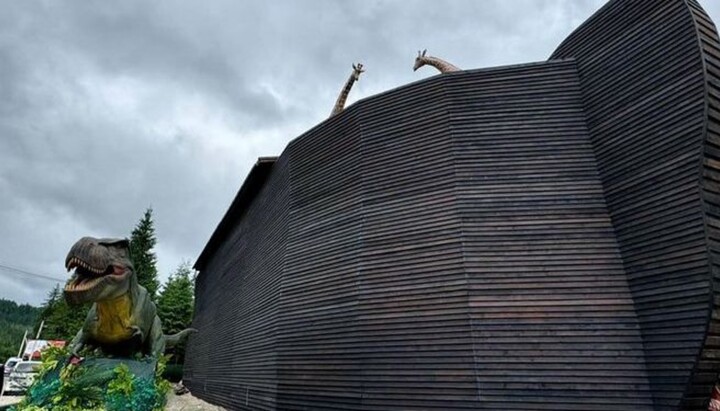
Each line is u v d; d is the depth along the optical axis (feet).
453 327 26.17
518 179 28.43
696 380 20.94
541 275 25.96
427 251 28.86
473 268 26.86
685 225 22.09
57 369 18.44
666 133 23.94
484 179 28.89
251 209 54.29
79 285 17.30
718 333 20.66
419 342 27.07
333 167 36.55
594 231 26.32
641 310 23.71
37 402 16.83
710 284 20.51
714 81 22.88
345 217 34.01
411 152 31.96
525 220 27.40
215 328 61.67
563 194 27.50
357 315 30.32
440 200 29.50
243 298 50.72
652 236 23.72
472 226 27.89
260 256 46.85
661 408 21.79
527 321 25.09
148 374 19.38
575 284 25.35
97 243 17.92
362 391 28.17
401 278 29.32
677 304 21.86
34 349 87.30
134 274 19.85
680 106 23.50
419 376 26.30
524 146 29.09
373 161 33.60
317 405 30.71
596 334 24.03
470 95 31.09
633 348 23.38
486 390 24.11
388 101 34.22
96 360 19.19
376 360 28.32
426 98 32.45
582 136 28.58
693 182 22.12
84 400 16.87
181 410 50.03
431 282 27.99
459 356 25.40
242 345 47.29
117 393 17.26
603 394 22.79
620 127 26.58
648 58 25.76
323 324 32.53
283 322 36.09
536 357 24.21
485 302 25.95
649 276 23.57
